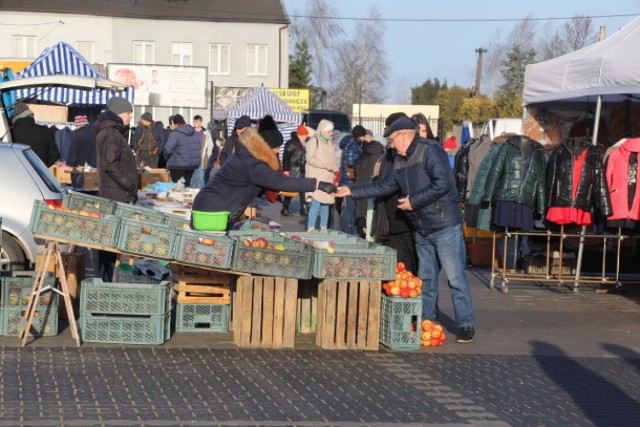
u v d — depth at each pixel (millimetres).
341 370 8438
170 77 41812
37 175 11359
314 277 9391
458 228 9820
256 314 9211
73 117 33031
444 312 11898
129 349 8945
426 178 9680
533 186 13211
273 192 9969
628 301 13133
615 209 13141
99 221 8867
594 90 13805
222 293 9906
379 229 11148
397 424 6785
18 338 9227
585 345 10031
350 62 87750
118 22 63094
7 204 11102
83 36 62750
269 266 9172
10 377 7715
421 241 10031
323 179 17562
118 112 11648
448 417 7039
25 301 9312
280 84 64875
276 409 7047
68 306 8977
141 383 7672
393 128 9750
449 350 9523
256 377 8039
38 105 31219
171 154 22344
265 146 9773
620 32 14477
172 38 63750
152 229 8945
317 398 7430
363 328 9328
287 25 64688
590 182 13086
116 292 9109
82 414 6711
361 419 6879
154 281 10625
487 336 10328
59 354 8609
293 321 9273
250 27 64500
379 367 8625
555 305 12641
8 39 62188
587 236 13570
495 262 14938
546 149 15445
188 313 9852
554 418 7129
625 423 7047
